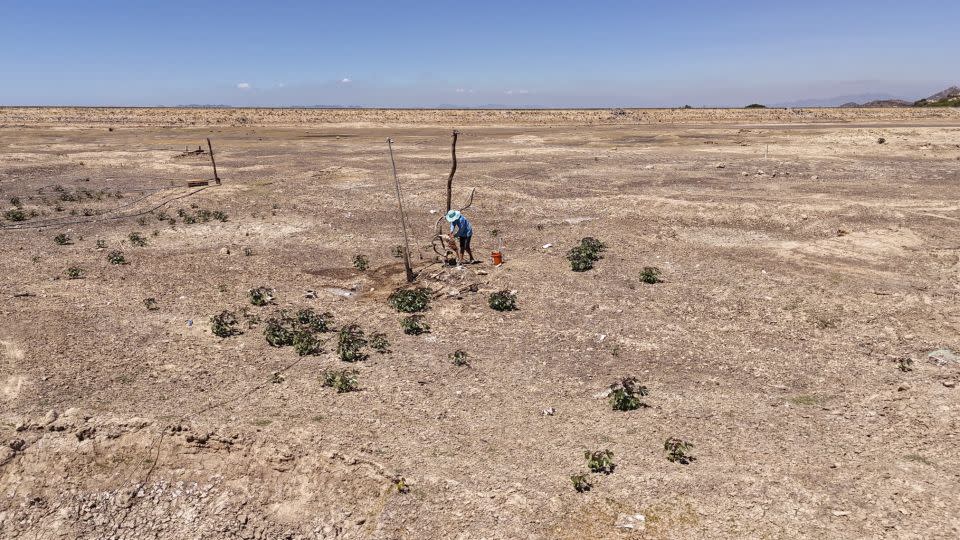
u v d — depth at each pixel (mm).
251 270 15164
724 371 9711
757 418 8281
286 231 19188
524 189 25281
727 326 11383
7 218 21125
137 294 13281
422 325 11547
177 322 11781
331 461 7660
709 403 8727
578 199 22969
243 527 7348
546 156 37250
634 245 16812
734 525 6352
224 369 9930
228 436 8156
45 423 8445
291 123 71875
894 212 19484
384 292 13445
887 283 13289
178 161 36500
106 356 10328
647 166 31609
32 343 10711
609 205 21641
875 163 30672
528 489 7008
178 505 7688
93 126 66000
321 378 9617
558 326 11531
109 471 8141
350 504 7270
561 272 14555
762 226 18641
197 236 18609
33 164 34938
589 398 8969
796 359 10016
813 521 6344
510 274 14383
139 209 22688
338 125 69875
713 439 7816
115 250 16922
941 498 6590
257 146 46062
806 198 22250
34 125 65375
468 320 11883
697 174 28781
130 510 7668
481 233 18578
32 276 14453
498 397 9031
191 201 23953
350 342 10461
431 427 8250
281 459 7836
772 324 11414
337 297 13258
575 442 7859
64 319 11820
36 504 7785
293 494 7617
